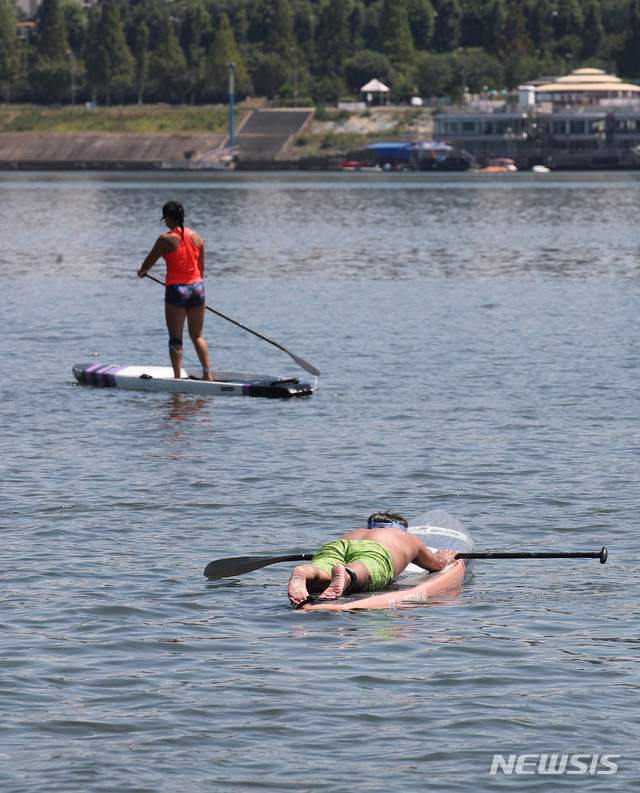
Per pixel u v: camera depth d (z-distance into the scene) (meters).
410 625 23.75
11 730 18.72
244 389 50.53
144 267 52.34
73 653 22.00
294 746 18.22
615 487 34.81
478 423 44.22
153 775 17.28
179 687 20.44
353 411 46.84
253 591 26.03
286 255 118.81
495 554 27.16
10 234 148.75
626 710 19.50
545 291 87.25
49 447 40.44
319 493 34.34
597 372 54.53
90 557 28.14
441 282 93.69
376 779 17.17
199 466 37.78
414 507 32.75
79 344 64.00
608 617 24.22
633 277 97.25
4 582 26.12
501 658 21.83
